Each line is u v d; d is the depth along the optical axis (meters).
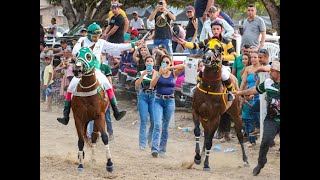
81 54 10.53
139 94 13.34
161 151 12.57
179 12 34.88
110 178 10.39
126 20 18.33
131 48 11.89
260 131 13.45
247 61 14.09
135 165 11.55
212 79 11.03
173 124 16.11
